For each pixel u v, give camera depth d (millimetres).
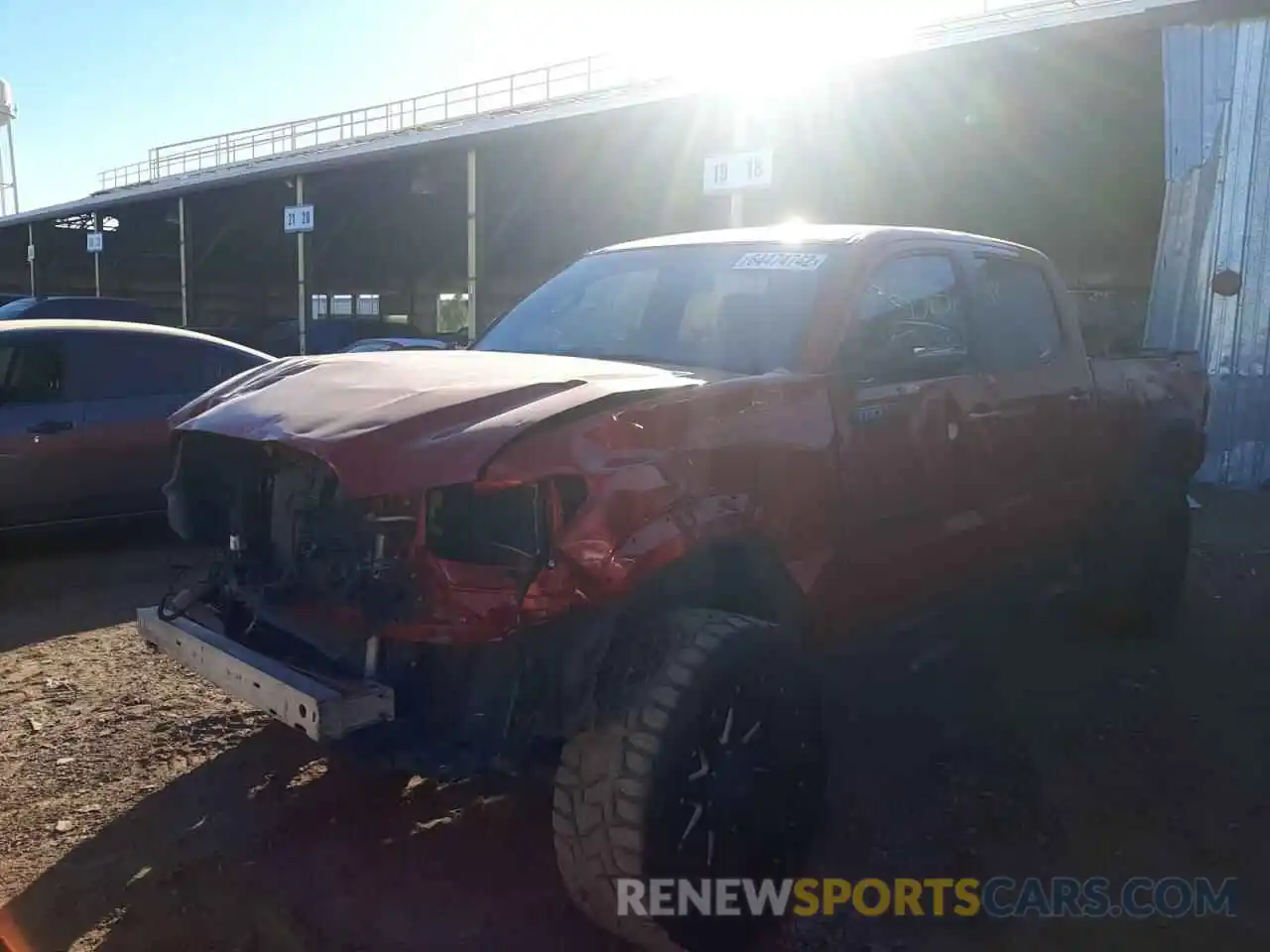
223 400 3740
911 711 5008
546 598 2885
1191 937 3324
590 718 2926
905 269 4312
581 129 20062
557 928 3281
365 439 2971
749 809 3086
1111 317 16797
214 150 36469
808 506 3551
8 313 14461
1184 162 12250
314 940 3219
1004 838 3879
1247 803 4172
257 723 4754
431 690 3055
